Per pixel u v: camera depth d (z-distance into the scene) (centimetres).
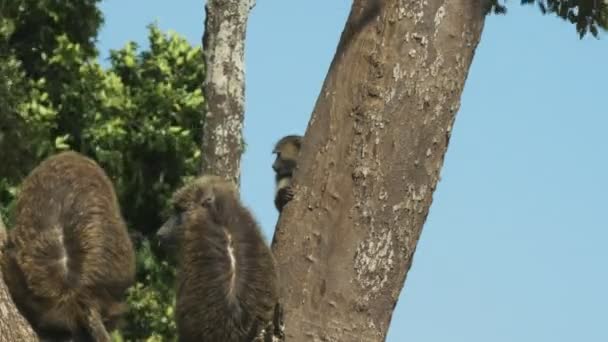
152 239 3238
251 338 1086
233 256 1094
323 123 1063
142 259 3155
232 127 1448
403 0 1056
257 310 1077
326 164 1055
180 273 1113
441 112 1053
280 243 1070
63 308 1153
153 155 3278
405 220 1052
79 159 1205
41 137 2939
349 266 1046
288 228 1065
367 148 1047
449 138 1065
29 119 2934
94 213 1170
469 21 1059
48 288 1153
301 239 1057
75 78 3173
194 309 1091
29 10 3103
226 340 1086
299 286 1054
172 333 3166
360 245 1045
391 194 1046
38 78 3155
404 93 1048
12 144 2891
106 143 3209
